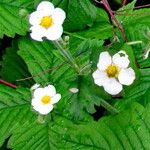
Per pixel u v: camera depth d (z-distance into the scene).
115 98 0.27
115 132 0.24
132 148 0.24
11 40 0.32
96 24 0.30
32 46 0.29
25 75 0.31
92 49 0.23
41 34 0.22
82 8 0.29
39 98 0.24
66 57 0.23
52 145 0.27
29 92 0.28
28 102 0.28
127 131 0.24
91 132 0.25
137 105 0.24
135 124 0.24
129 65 0.25
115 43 0.26
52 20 0.22
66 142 0.25
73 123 0.26
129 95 0.27
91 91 0.23
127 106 0.26
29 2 0.30
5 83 0.29
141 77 0.27
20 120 0.27
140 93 0.27
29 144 0.27
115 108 0.26
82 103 0.23
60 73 0.28
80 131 0.25
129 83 0.22
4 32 0.29
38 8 0.23
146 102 0.26
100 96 0.23
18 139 0.27
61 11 0.22
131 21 0.29
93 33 0.29
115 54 0.22
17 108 0.28
